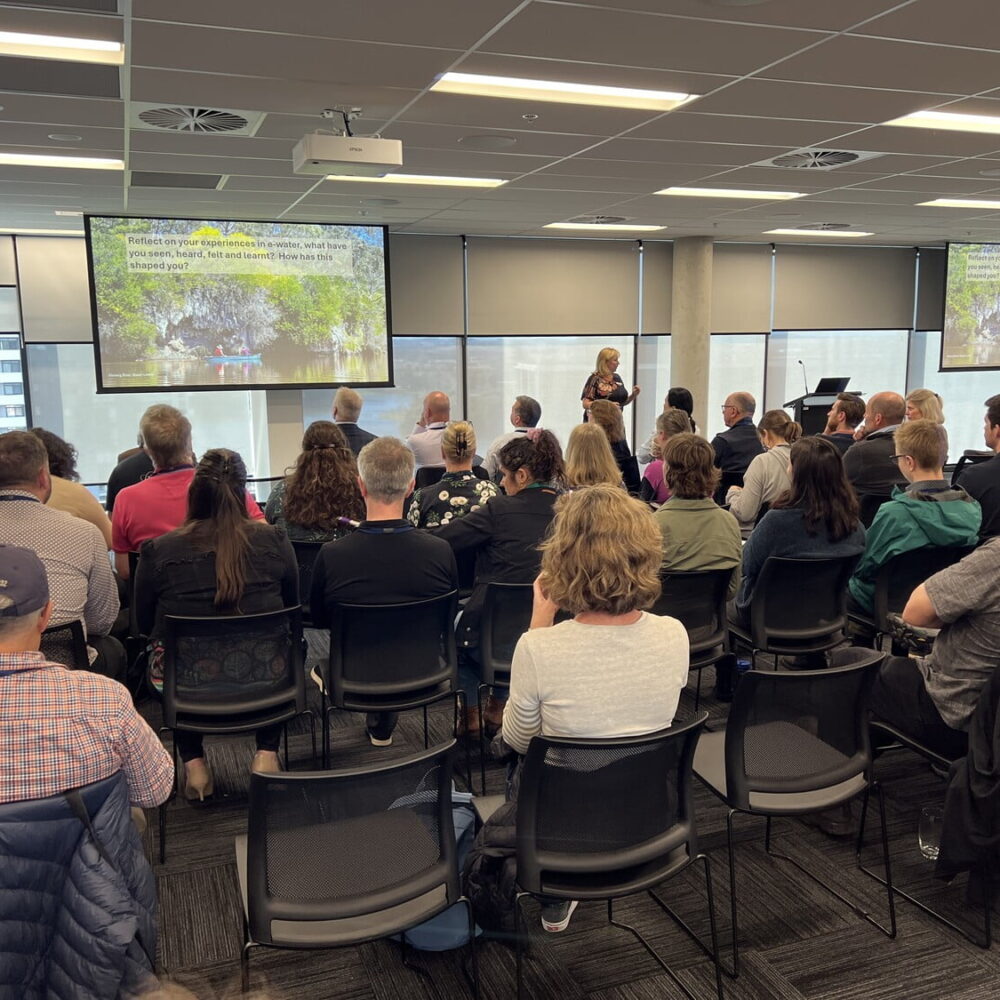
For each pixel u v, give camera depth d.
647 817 1.81
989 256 10.05
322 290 7.78
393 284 8.66
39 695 1.37
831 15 2.96
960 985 2.08
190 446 3.36
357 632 2.68
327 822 1.67
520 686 1.76
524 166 5.41
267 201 6.52
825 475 3.05
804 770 2.11
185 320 7.36
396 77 3.57
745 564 3.21
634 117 4.25
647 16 2.95
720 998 2.00
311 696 3.87
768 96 3.95
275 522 3.71
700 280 9.30
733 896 2.09
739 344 10.26
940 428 3.16
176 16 2.87
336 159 3.94
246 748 3.38
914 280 10.50
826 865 2.57
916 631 2.90
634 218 7.79
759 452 5.39
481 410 9.47
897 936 2.25
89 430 8.57
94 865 1.39
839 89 3.84
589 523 1.76
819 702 2.08
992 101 4.07
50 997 1.39
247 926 1.71
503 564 3.00
